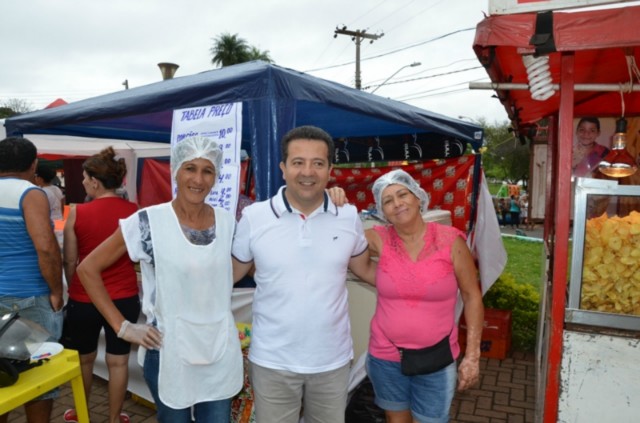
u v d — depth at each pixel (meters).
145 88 3.63
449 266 2.12
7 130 3.74
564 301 2.23
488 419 3.57
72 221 2.89
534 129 5.01
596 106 4.07
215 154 1.90
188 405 1.90
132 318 3.01
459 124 3.76
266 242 1.95
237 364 2.02
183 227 1.90
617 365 2.17
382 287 2.19
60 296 2.73
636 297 2.15
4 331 1.91
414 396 2.22
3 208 2.54
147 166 7.27
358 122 4.75
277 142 2.52
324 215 1.99
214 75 3.04
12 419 3.40
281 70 2.56
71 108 3.41
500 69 2.42
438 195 5.16
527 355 4.83
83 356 3.05
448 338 2.13
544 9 1.81
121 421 3.17
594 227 2.18
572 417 2.25
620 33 1.72
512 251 12.34
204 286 1.89
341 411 2.06
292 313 1.92
